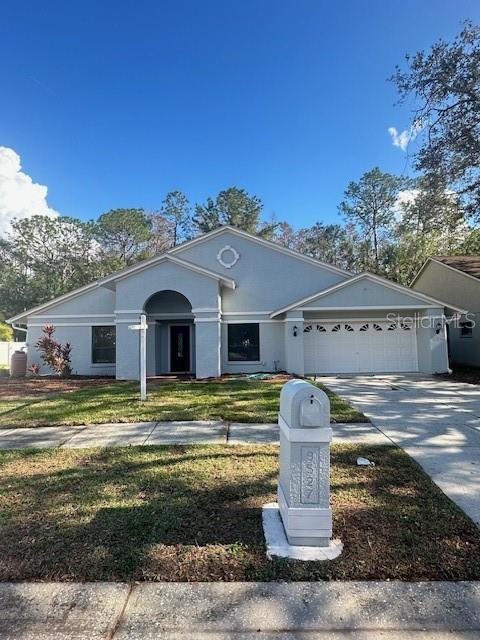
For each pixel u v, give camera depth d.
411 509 3.82
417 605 2.50
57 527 3.51
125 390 11.80
